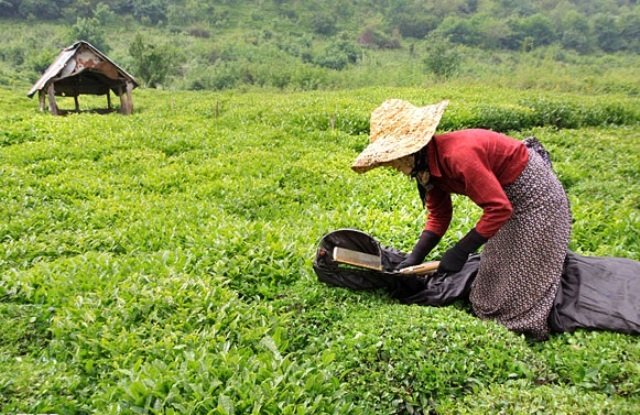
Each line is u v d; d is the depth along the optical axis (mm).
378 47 68188
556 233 4039
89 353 3889
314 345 4066
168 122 13562
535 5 90188
